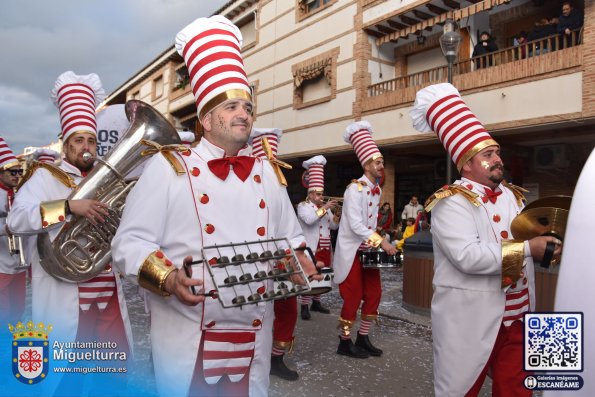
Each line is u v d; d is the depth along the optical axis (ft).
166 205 6.52
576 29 30.01
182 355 6.31
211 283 6.32
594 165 4.23
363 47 45.91
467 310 8.19
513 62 33.27
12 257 15.28
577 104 29.96
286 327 12.82
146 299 11.16
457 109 9.25
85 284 10.37
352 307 14.74
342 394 11.76
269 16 59.26
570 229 4.30
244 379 6.70
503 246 7.67
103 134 12.84
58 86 11.34
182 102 86.58
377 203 15.83
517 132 35.27
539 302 15.30
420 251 19.93
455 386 8.13
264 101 60.08
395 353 15.08
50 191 10.16
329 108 50.03
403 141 41.55
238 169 6.85
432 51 44.75
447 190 8.55
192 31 7.10
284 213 7.64
